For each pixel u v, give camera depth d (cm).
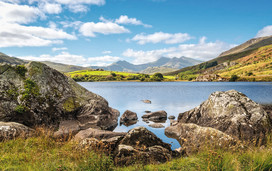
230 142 923
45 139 1052
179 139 1617
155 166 690
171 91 8269
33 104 1770
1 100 1625
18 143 959
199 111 1925
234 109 1577
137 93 7275
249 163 592
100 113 2211
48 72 2109
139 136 1017
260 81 16875
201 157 682
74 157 748
